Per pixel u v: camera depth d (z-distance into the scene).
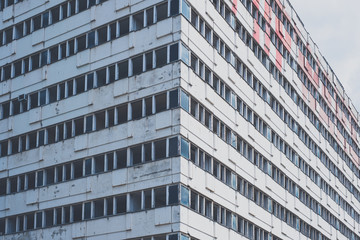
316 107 85.88
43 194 55.72
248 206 59.69
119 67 53.28
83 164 53.56
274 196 67.06
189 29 51.41
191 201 50.25
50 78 57.91
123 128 51.62
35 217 55.91
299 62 79.75
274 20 71.81
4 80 61.81
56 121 56.47
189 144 49.59
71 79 56.25
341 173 98.62
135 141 50.59
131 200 49.97
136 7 53.03
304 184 78.00
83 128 54.69
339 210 95.19
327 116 91.69
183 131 48.88
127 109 52.19
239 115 59.62
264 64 68.00
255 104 63.97
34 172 57.19
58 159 55.41
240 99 60.47
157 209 48.06
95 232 51.06
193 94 51.00
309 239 78.50
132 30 52.81
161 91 49.94
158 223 47.69
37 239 54.94
